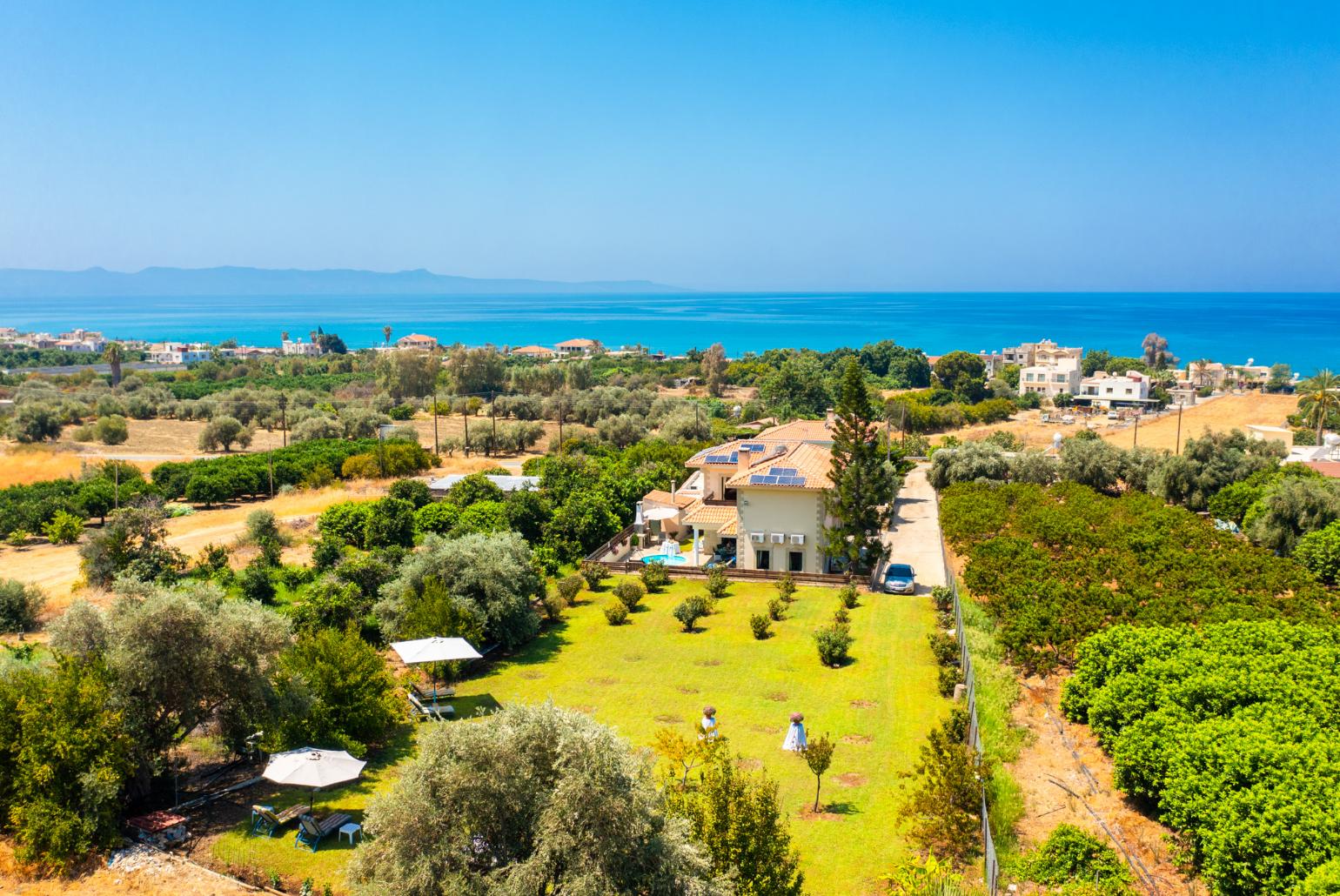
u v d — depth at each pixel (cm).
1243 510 6731
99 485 7062
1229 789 2264
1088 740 3044
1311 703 2766
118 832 2255
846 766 2767
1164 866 2298
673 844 1691
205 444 10350
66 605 4403
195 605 2502
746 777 2208
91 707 2286
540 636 4131
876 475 4947
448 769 1730
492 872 1664
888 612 4503
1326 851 1975
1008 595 4275
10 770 2264
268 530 5803
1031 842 2375
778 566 5297
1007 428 13112
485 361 16125
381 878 1669
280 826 2345
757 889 1792
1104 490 8231
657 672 3631
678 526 6106
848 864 2216
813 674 3597
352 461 8531
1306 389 11694
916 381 18025
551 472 7050
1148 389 15925
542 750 1791
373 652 3105
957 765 2327
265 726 2578
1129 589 4456
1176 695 2867
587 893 1564
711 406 14412
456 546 4056
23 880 2116
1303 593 4509
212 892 2075
